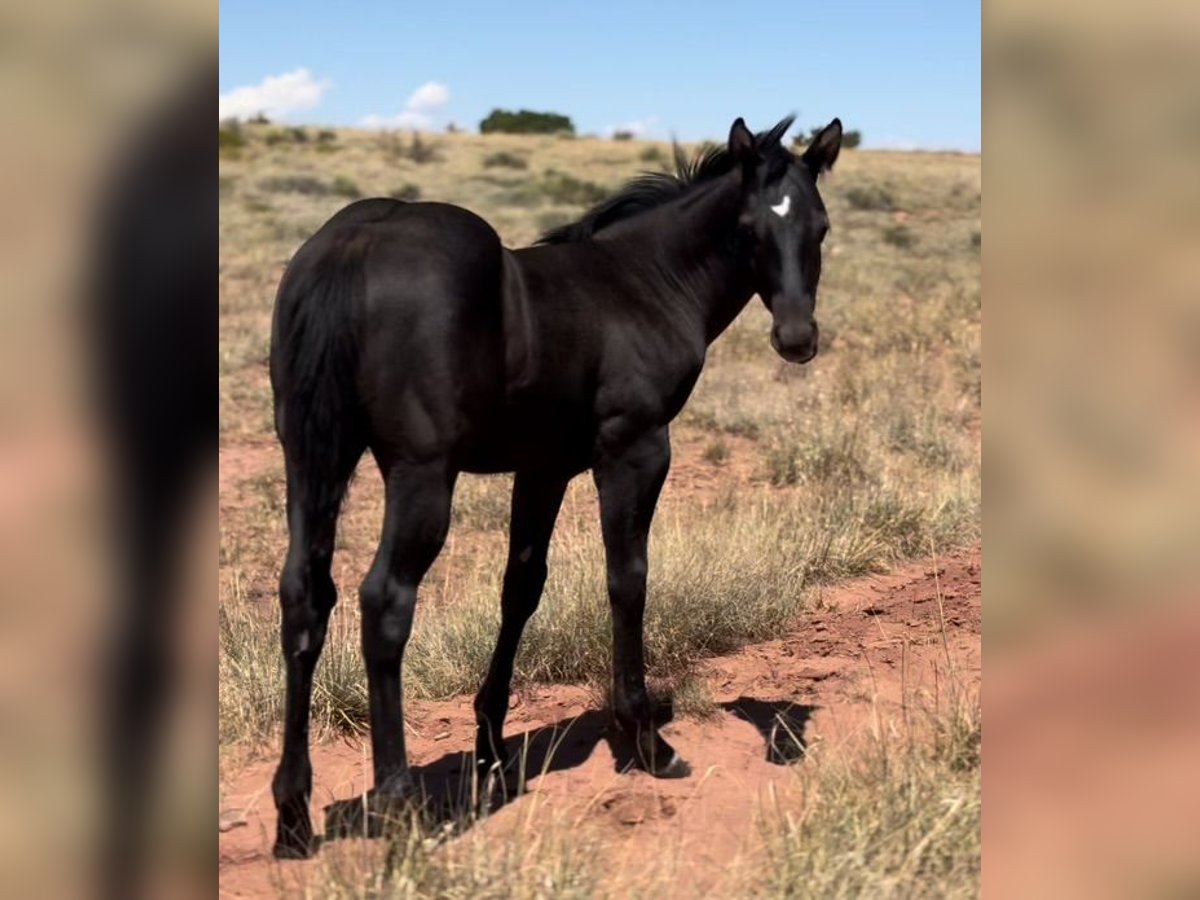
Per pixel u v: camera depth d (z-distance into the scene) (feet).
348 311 11.66
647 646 18.43
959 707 14.30
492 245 12.78
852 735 15.33
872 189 138.41
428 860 11.14
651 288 14.52
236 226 91.40
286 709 11.59
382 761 11.98
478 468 13.89
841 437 32.68
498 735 14.84
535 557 14.73
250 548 26.50
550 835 11.61
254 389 42.01
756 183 14.61
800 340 14.33
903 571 24.09
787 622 20.57
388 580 11.99
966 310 59.72
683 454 35.40
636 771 14.89
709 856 12.30
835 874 10.60
